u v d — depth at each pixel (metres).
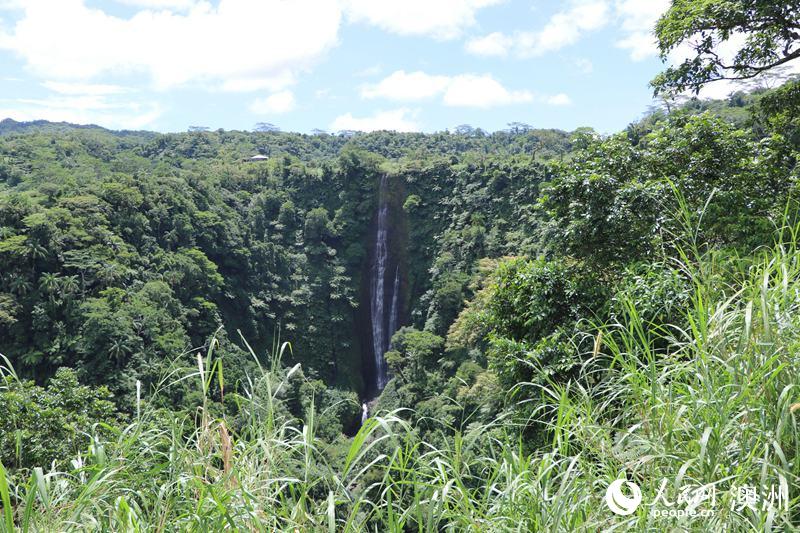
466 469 2.45
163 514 2.15
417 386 37.84
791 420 1.94
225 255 52.97
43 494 1.70
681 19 11.29
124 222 44.09
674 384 2.37
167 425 2.57
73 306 33.69
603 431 2.36
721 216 7.92
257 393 2.51
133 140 104.00
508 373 8.07
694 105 30.95
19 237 34.88
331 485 2.25
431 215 64.00
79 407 12.90
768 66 11.35
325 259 63.28
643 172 9.77
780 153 9.45
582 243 9.28
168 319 36.22
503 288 9.66
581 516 2.05
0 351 31.75
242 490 1.98
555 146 76.31
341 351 58.44
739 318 2.51
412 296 62.66
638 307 4.82
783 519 1.67
